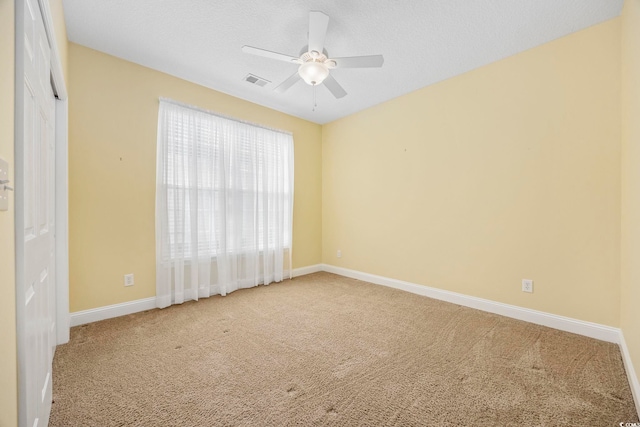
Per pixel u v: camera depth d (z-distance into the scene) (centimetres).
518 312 258
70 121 237
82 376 168
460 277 301
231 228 343
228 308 287
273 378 168
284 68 285
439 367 181
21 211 91
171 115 291
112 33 230
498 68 270
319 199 460
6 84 81
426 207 330
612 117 211
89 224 247
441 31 227
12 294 85
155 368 178
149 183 282
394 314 272
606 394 153
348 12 206
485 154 280
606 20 213
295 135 425
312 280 402
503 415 138
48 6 130
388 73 295
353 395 153
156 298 285
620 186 208
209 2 198
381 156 378
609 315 213
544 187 244
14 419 86
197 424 131
